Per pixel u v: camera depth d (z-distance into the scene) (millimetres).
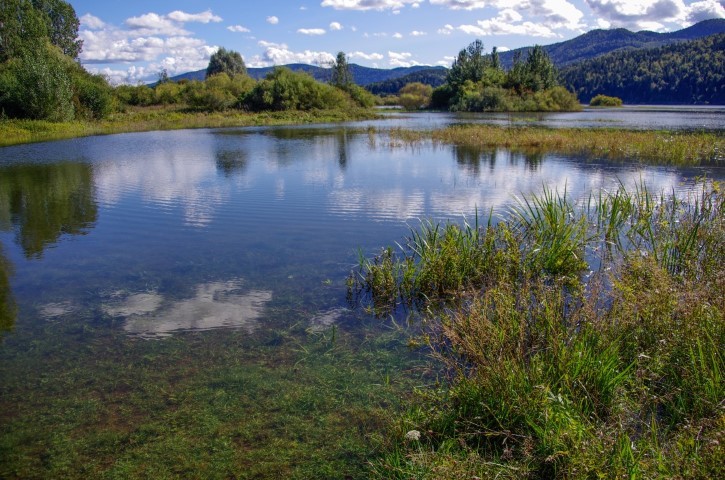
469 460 3256
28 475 3598
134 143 27109
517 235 7965
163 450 3822
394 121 45844
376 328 5727
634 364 4031
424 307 6301
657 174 15336
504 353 4191
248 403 4371
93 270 7770
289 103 56156
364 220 10406
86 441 3945
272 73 60875
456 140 25703
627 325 4406
